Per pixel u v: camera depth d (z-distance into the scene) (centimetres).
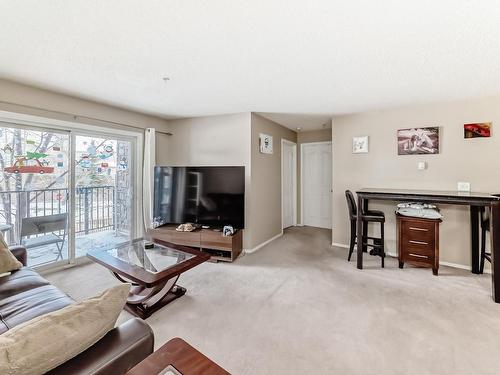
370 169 372
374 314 208
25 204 288
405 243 302
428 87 270
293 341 176
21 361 70
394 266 316
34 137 292
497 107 293
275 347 170
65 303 151
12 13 145
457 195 261
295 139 554
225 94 297
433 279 276
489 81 254
